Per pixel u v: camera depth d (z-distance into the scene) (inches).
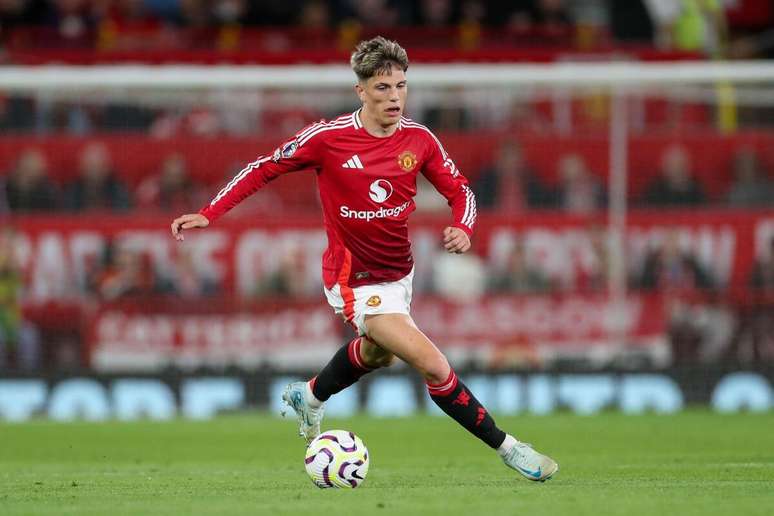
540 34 2908.5
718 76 2059.5
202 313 2176.4
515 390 2175.2
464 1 3029.0
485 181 2365.9
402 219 959.6
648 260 2240.4
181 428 1873.8
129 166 2335.1
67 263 2172.7
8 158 2314.2
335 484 915.4
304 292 2193.7
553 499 792.3
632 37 3070.9
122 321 2171.5
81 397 2146.9
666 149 2353.6
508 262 2223.2
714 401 2202.3
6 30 2878.9
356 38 2910.9
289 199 2354.8
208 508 759.1
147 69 2036.2
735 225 2240.4
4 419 2089.1
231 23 2982.3
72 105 2433.6
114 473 1156.5
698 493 839.1
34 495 890.1
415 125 959.6
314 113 2488.9
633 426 1815.9
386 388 2202.3
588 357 2192.4
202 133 2418.8
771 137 2359.7
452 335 2181.3
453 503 765.9
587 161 2365.9
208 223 944.3
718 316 2223.2
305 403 1038.4
